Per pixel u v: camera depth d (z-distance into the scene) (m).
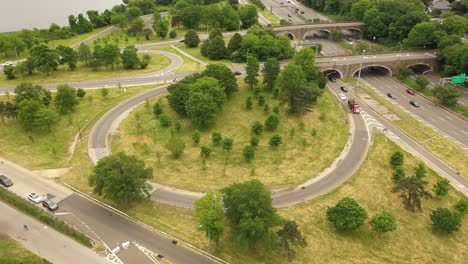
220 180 104.69
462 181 111.62
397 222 93.62
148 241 81.12
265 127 131.38
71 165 109.12
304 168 112.06
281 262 78.69
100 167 89.62
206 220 76.12
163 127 131.75
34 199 91.75
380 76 189.62
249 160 114.00
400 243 88.12
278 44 195.50
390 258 84.06
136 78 171.88
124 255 77.19
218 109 131.50
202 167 110.19
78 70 182.12
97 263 75.06
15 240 80.06
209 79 137.75
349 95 165.62
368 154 120.50
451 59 180.75
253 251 80.44
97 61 181.88
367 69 198.88
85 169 107.00
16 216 87.00
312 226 89.75
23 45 199.25
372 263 82.06
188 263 76.12
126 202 91.69
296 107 140.00
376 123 141.62
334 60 186.88
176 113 140.12
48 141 122.00
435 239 90.19
